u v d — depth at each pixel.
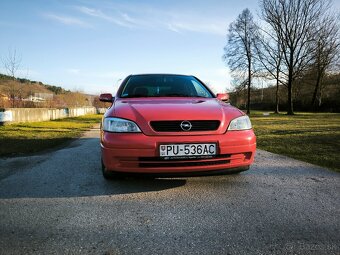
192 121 3.12
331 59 32.59
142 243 2.04
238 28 36.47
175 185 3.43
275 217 2.49
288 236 2.14
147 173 3.03
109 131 3.13
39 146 6.62
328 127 12.27
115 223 2.38
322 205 2.77
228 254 1.90
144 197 3.02
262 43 33.38
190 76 5.05
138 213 2.59
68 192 3.19
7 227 2.30
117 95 4.30
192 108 3.36
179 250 1.95
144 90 4.36
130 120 3.11
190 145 3.03
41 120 18.88
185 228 2.28
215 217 2.50
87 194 3.12
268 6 32.34
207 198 2.98
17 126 13.21
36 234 2.18
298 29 31.03
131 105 3.48
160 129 3.07
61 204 2.82
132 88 4.43
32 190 3.27
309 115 30.16
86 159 5.14
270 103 55.66
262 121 18.50
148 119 3.09
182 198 2.98
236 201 2.89
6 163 4.77
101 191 3.22
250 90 37.78
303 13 30.58
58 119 22.52
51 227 2.30
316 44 30.34
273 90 58.38
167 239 2.10
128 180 3.64
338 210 2.65
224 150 3.10
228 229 2.26
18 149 6.18
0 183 3.55
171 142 3.00
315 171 4.17
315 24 30.34
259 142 7.49
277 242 2.05
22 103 21.56
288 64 31.94
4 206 2.77
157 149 2.99
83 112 36.22
